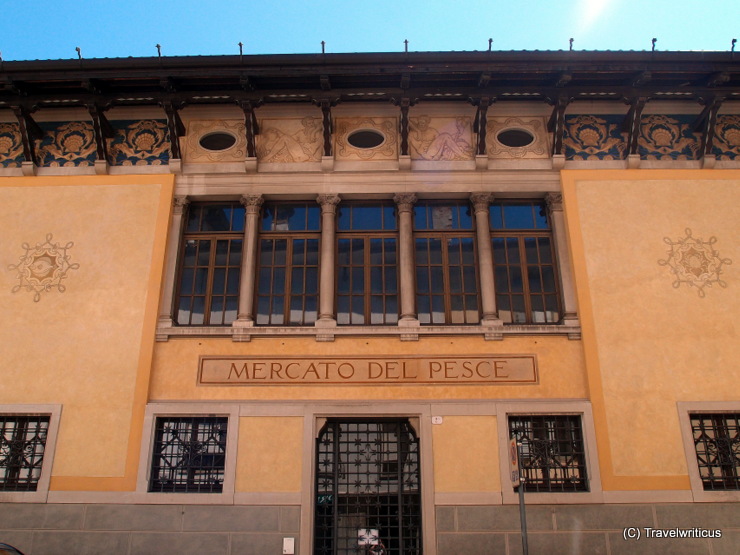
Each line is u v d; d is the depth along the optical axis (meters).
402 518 10.53
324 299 11.46
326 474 10.75
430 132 12.53
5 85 11.55
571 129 12.49
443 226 12.30
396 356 11.05
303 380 10.89
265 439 10.55
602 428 10.52
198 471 10.56
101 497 10.19
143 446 10.45
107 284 11.44
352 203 12.41
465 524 10.13
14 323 11.20
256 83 11.83
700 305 11.28
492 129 12.55
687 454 10.40
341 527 10.54
